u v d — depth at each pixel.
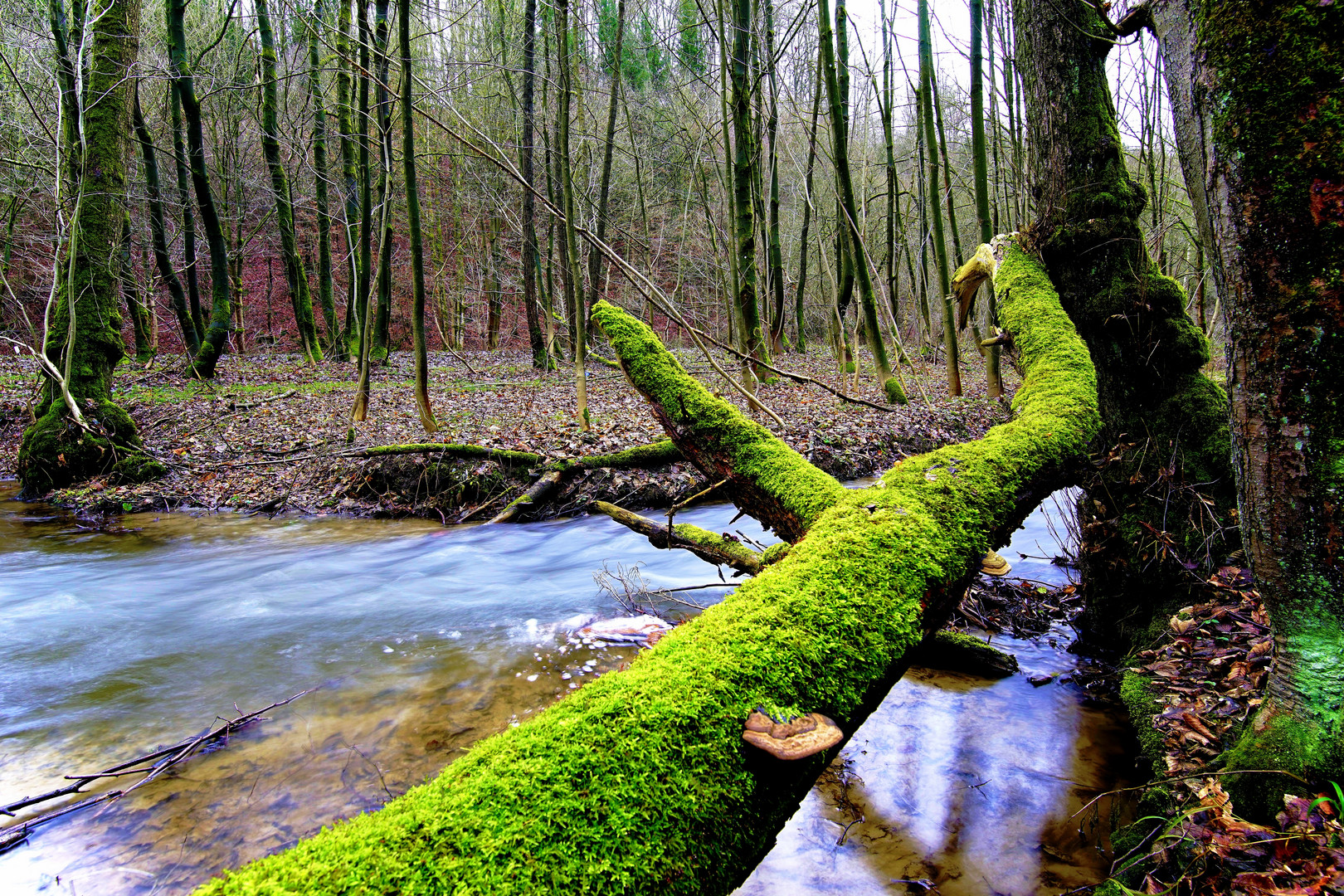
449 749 3.15
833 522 2.13
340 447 9.69
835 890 2.28
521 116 17.92
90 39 9.58
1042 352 3.37
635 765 1.24
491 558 6.59
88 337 9.65
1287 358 1.73
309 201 21.22
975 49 10.80
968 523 2.18
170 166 20.61
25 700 3.70
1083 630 4.09
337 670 4.04
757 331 13.88
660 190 23.39
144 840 2.54
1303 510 1.77
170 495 8.78
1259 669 2.56
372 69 9.77
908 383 15.38
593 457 8.15
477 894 1.01
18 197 14.35
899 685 3.71
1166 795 2.22
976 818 2.63
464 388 15.47
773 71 13.52
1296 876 1.57
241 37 20.39
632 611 4.97
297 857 1.03
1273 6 1.61
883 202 21.72
